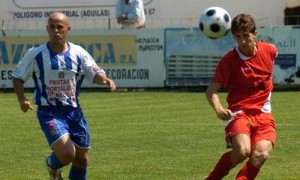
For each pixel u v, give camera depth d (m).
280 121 30.50
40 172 20.16
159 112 34.66
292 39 45.06
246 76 15.89
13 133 28.00
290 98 40.72
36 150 23.89
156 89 47.41
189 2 55.78
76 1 57.16
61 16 16.11
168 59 46.84
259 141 15.41
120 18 50.25
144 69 47.25
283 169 20.09
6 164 21.39
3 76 48.66
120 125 29.91
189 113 34.09
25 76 16.22
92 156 22.52
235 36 15.73
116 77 47.56
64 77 16.12
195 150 23.50
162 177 19.22
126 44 47.22
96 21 57.00
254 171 15.25
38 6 57.94
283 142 24.83
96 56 47.53
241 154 15.14
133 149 23.83
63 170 20.20
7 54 48.44
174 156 22.44
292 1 54.25
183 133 27.39
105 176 19.41
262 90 16.00
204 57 46.31
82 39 47.47
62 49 16.19
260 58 15.96
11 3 58.19
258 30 45.19
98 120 31.69
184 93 45.19
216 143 24.89
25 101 16.14
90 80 16.45
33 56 16.12
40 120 16.17
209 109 35.81
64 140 15.80
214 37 21.33
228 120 15.40
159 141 25.45
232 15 55.19
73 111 16.27
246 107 15.86
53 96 16.11
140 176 19.38
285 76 45.34
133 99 41.72
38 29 52.59
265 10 54.75
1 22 58.12
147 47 47.03
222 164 15.73
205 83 46.56
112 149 23.84
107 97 43.16
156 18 56.12
